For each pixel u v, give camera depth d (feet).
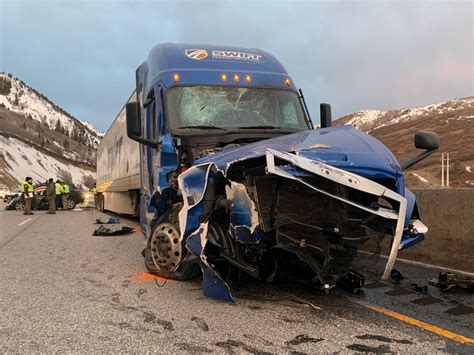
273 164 13.38
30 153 535.19
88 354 11.43
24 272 21.34
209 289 16.17
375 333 12.88
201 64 22.22
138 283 18.80
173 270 18.75
